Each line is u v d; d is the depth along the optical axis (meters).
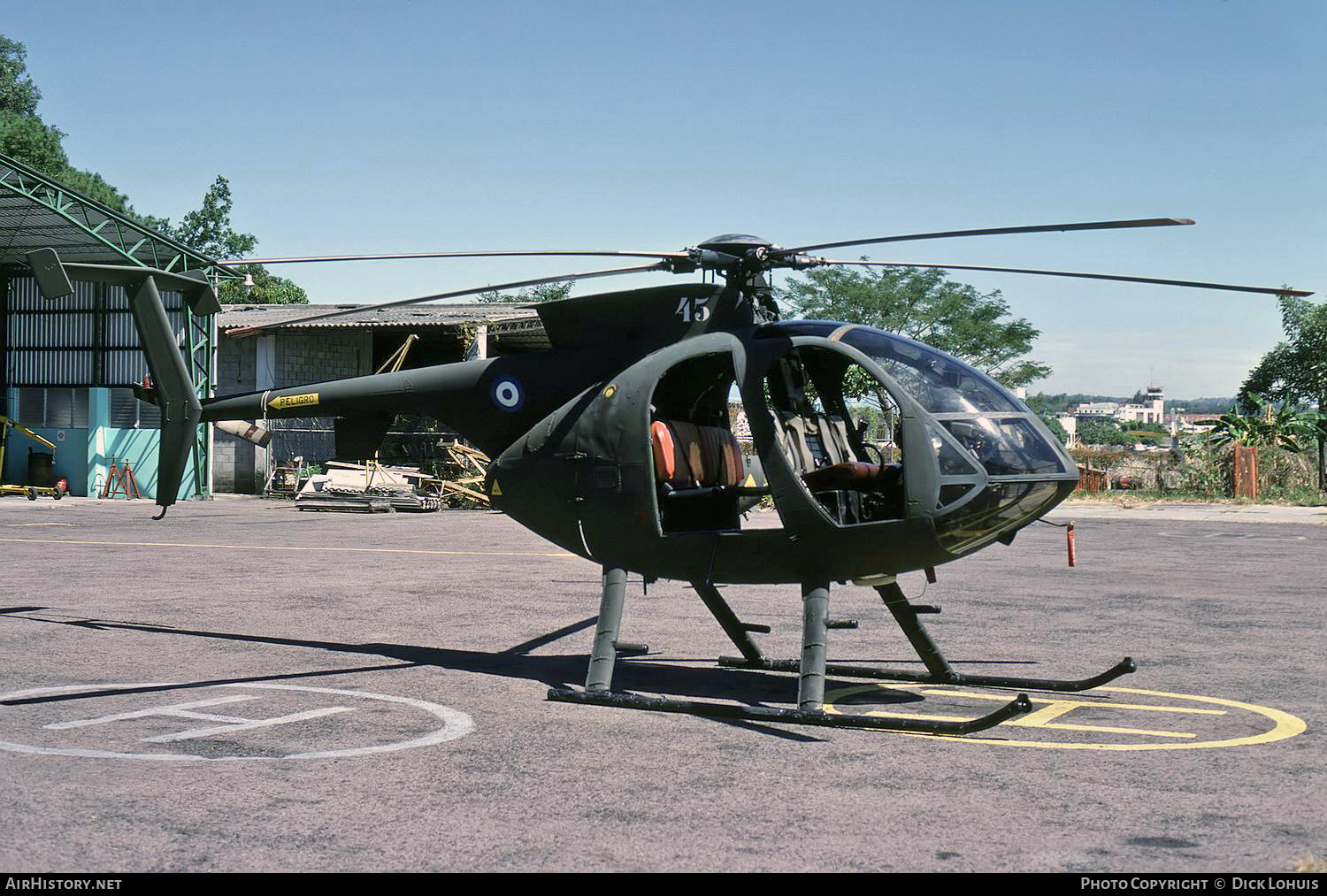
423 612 11.02
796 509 6.73
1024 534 23.00
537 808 4.74
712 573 7.17
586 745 5.90
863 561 6.69
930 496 6.39
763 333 7.17
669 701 6.71
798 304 58.81
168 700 6.96
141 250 31.64
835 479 6.96
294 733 6.09
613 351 7.77
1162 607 11.82
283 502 31.52
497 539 20.48
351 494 29.33
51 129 66.25
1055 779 5.27
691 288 7.46
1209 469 37.53
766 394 6.89
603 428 7.45
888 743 6.01
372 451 9.16
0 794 4.87
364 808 4.73
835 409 7.97
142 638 9.30
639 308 7.68
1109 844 4.32
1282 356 47.16
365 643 9.23
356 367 34.78
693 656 8.88
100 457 33.44
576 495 7.55
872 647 9.30
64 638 9.23
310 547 18.31
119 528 21.77
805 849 4.24
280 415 9.43
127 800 4.80
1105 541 21.19
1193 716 6.77
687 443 7.53
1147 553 18.66
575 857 4.14
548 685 7.61
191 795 4.89
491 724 6.39
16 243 32.09
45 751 5.64
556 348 8.10
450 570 14.94
